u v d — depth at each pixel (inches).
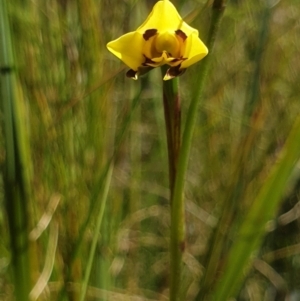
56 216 15.2
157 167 23.2
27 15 16.3
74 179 15.4
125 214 20.1
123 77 18.6
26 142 12.0
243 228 12.4
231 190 14.1
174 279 11.4
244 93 21.6
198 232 22.0
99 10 16.7
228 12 22.6
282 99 20.5
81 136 15.7
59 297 14.2
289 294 20.1
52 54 16.1
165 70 10.8
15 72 11.5
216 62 22.1
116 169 19.4
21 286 11.9
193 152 22.7
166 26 10.7
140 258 21.5
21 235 11.7
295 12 21.6
